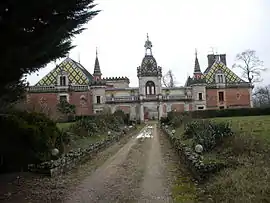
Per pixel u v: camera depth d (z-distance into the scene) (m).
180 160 15.19
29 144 12.66
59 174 12.41
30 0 7.80
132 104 72.38
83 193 9.51
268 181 7.77
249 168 9.15
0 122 12.45
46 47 9.01
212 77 73.25
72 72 70.31
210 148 12.52
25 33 8.46
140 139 27.98
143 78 73.50
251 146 11.41
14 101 12.66
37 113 14.54
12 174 12.20
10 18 8.06
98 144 19.73
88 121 26.72
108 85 80.25
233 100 72.06
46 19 8.73
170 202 8.28
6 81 9.23
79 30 10.13
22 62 8.65
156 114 75.31
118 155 17.86
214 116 44.03
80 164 14.96
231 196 7.47
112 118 38.19
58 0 8.29
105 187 10.20
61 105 53.25
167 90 73.75
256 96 95.50
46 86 66.75
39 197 9.15
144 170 12.94
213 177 9.52
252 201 6.88
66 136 17.28
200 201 8.16
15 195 9.39
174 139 20.42
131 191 9.58
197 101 71.00
